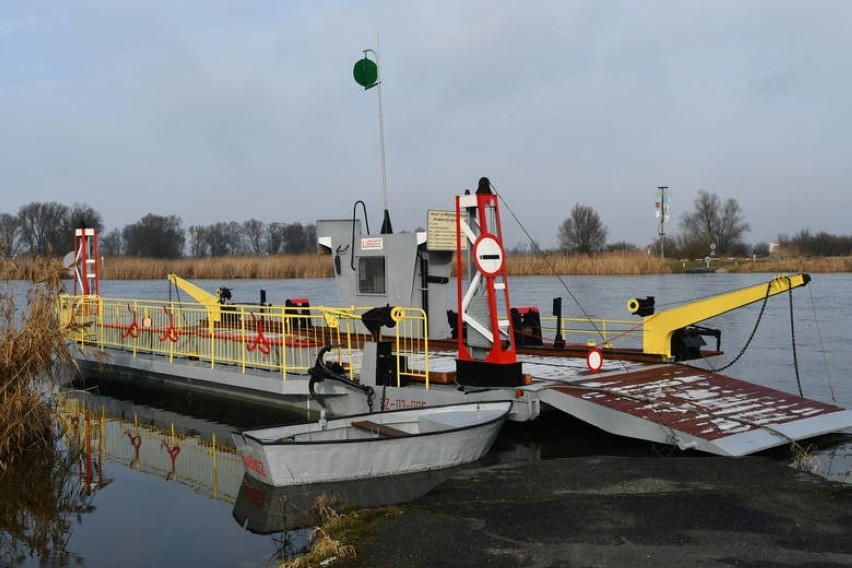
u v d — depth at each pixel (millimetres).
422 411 9633
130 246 106000
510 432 10703
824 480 7652
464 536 6273
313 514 7664
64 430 12078
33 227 84750
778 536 6062
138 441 11453
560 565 5602
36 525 7930
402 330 14352
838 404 13148
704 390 10547
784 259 76062
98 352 14086
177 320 14516
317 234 15633
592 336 23562
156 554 7074
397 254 14305
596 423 9484
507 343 10336
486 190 9992
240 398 13773
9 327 10609
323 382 11383
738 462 8219
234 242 112000
